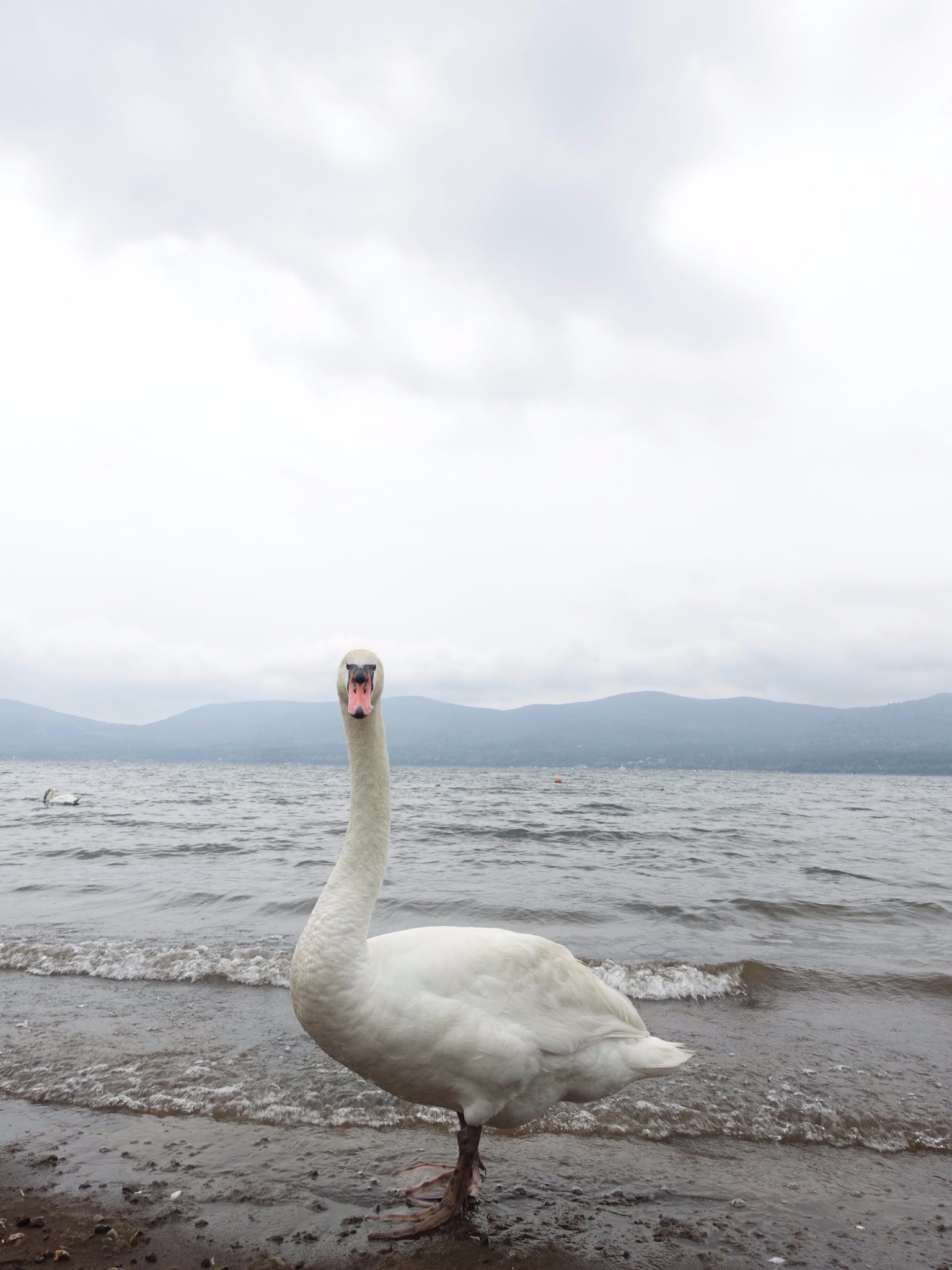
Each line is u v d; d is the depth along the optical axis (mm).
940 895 4879
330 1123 1876
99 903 4055
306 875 5016
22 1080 2021
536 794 18859
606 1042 1616
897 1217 1555
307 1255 1389
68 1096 1952
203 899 4145
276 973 2855
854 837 8914
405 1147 1785
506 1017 1512
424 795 17531
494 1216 1527
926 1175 1727
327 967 1476
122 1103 1924
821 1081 2143
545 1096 1589
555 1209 1557
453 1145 1805
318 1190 1591
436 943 1562
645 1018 2617
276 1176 1638
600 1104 2000
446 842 7535
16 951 3074
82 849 6184
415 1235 1453
